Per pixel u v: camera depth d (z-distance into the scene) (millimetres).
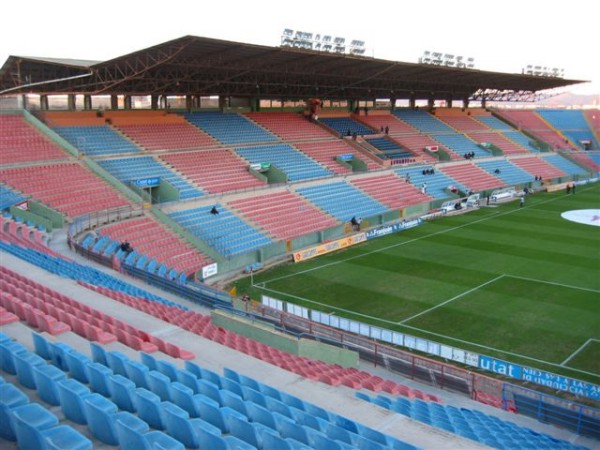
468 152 73188
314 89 64000
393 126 72938
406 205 52250
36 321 13391
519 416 18141
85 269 24188
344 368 20016
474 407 18594
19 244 25453
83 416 8336
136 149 45562
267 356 17141
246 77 51844
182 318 20484
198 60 42031
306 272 35719
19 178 35125
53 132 41312
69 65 40094
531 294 30578
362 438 9953
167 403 9203
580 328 25781
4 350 10055
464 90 81312
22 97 45438
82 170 39219
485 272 34781
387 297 30672
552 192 66375
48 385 8922
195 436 8422
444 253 39500
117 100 50594
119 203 37406
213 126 54781
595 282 32438
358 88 64688
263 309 26281
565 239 42938
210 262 34781
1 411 7344
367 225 47562
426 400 17406
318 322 26375
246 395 11961
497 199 60094
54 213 32344
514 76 68688
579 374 21516
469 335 25375
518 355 23219
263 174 50750
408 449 10367
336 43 45188
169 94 52031
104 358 11734
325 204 47781
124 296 21062
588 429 17219
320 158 57031
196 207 40625
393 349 22391
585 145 90625
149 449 7074
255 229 40469
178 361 13945
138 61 38562
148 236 34625
